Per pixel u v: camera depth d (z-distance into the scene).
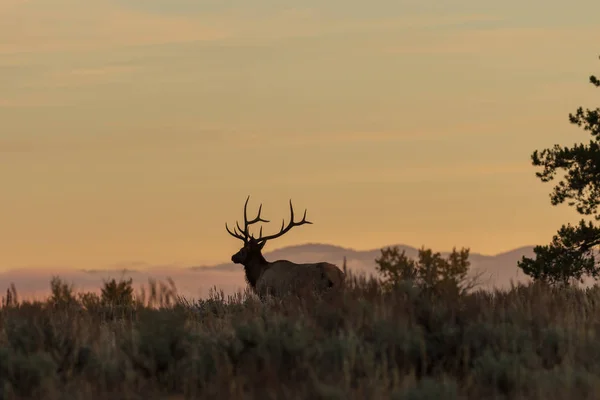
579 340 43.28
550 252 113.06
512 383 37.06
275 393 35.31
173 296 54.16
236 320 51.44
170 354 41.91
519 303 49.72
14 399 36.41
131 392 36.72
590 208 117.38
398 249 54.06
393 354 40.34
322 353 39.97
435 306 47.78
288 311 51.97
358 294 52.00
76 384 38.12
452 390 34.12
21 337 44.38
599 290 59.97
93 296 58.97
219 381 37.53
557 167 119.56
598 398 34.06
